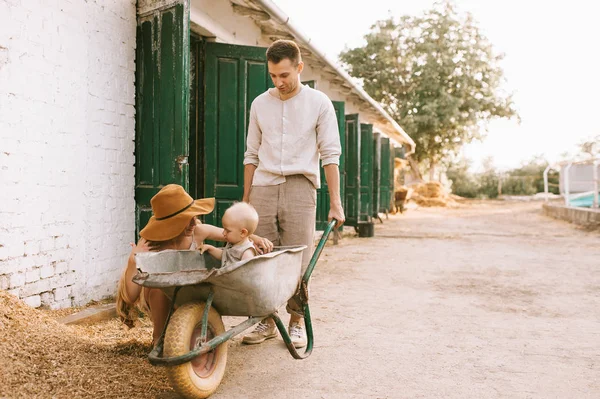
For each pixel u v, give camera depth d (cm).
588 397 285
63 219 413
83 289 435
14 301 341
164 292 269
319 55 834
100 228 452
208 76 593
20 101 374
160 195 300
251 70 599
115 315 419
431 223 1590
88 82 435
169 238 300
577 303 520
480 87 3069
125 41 474
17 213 373
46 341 310
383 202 1653
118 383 276
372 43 3216
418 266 748
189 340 249
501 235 1222
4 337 295
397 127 1880
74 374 279
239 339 382
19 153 374
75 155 423
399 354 355
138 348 328
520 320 452
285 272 288
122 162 475
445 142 3108
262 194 355
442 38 3064
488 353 360
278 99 351
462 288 592
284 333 298
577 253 899
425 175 3778
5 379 257
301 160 348
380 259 816
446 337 397
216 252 298
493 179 3838
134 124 489
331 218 345
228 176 595
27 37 379
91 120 440
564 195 2028
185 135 446
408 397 282
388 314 468
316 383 299
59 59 406
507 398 282
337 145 352
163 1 459
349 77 1038
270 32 783
